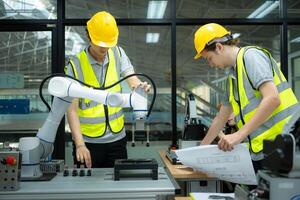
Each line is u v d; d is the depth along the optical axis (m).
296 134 0.90
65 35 3.66
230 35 1.68
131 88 1.50
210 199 1.26
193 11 3.66
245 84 1.57
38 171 1.57
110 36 1.69
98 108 2.01
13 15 3.64
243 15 3.69
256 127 1.43
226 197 1.28
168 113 3.73
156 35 3.73
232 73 1.71
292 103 1.56
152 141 3.72
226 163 1.44
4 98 3.72
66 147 3.56
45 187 1.33
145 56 3.72
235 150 1.43
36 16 3.64
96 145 2.04
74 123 1.79
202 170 1.52
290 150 0.84
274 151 0.88
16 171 1.30
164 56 3.72
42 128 1.62
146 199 1.28
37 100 3.72
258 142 1.56
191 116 2.77
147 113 1.40
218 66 1.71
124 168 1.46
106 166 2.06
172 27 3.64
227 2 3.69
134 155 3.71
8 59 3.71
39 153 1.58
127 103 1.39
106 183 1.39
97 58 1.92
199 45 1.71
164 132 3.73
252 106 1.56
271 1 3.73
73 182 1.42
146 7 3.66
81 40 3.66
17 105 3.72
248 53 1.53
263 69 1.46
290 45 3.72
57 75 1.49
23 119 3.72
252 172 1.40
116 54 1.99
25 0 3.63
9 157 1.31
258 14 3.70
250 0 3.70
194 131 2.66
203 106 3.68
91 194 1.27
